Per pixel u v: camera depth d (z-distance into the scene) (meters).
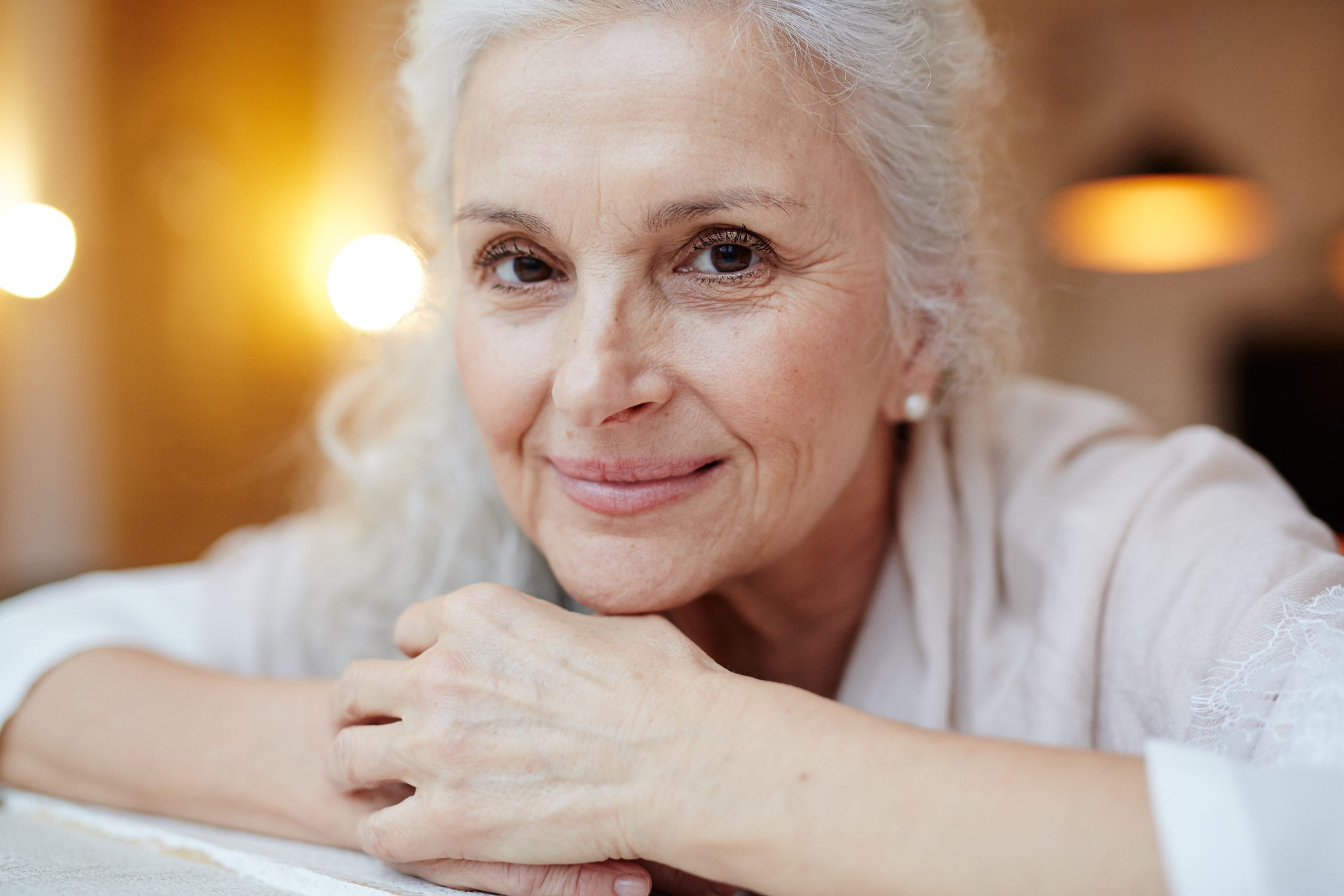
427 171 1.15
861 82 0.87
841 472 0.91
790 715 0.66
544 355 0.86
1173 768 0.56
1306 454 4.94
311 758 0.89
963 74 1.03
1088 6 5.00
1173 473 0.97
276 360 4.69
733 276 0.84
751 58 0.80
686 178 0.79
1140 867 0.56
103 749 0.98
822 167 0.84
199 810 0.92
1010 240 1.20
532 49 0.81
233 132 4.51
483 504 1.18
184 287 4.40
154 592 1.34
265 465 4.62
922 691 0.96
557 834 0.68
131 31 4.20
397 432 1.29
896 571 1.04
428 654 0.77
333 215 4.75
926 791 0.61
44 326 4.03
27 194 4.00
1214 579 0.84
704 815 0.64
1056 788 0.60
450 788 0.72
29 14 3.99
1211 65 4.98
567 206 0.80
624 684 0.70
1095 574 0.92
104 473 4.17
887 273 0.93
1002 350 1.13
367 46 4.72
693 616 1.07
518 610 0.77
